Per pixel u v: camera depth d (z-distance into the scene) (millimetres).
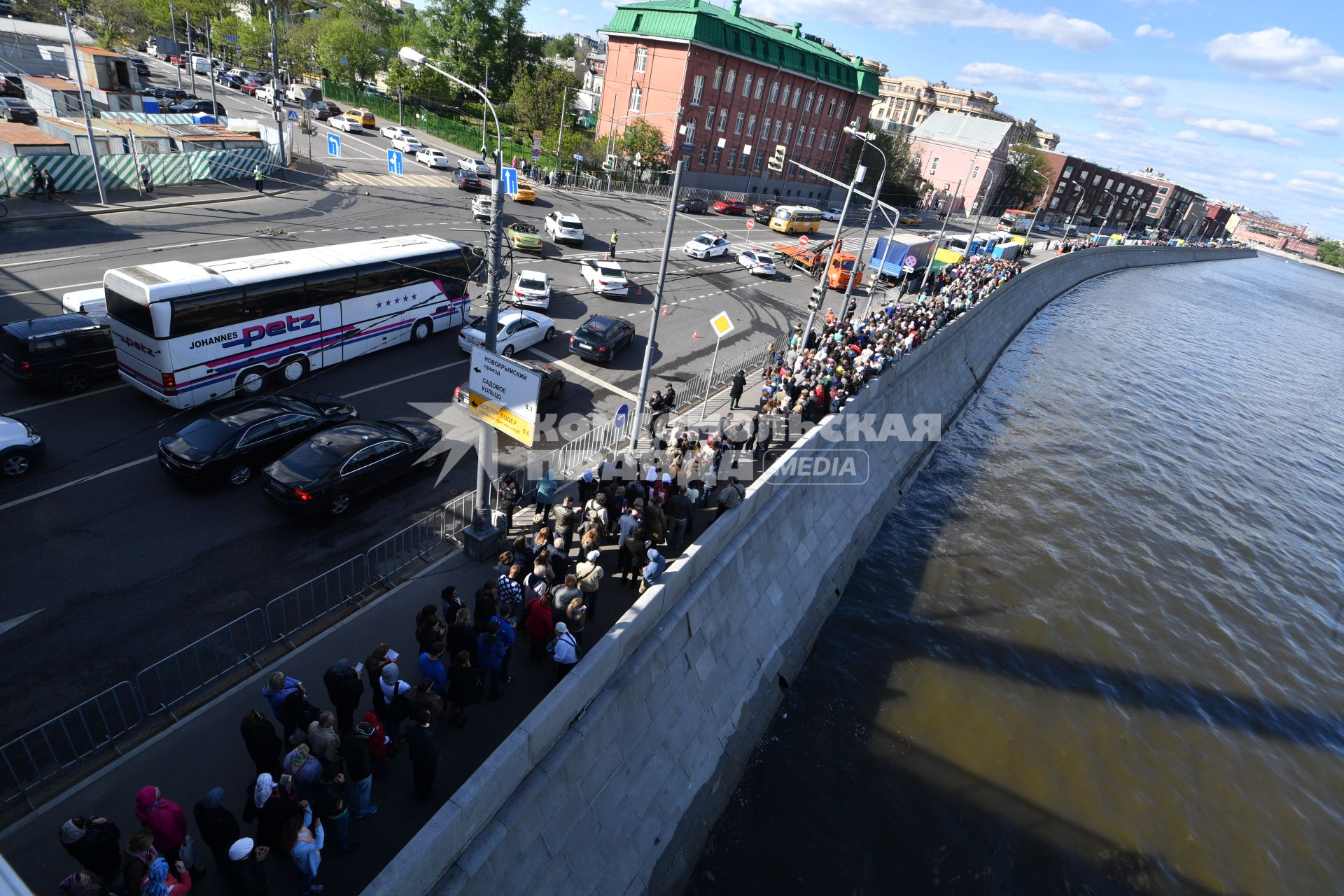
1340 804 17141
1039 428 38250
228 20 79250
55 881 7840
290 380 20703
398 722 9797
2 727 9484
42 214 29547
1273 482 36875
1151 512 30719
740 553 16938
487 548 14133
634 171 62969
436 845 8031
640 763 12320
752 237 55438
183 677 10594
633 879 11469
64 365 17750
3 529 13133
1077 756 16906
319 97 70500
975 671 19156
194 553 13328
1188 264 137875
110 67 46938
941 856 13891
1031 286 67812
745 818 13938
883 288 47906
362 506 15570
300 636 11664
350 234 33719
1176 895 13984
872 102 84812
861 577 22375
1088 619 22328
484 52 79312
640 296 34719
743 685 15891
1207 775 17156
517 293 28484
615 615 13141
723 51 63625
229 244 29672
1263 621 24219
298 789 8102
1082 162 139625
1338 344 85438
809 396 22094
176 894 6766
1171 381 52312
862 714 17031
